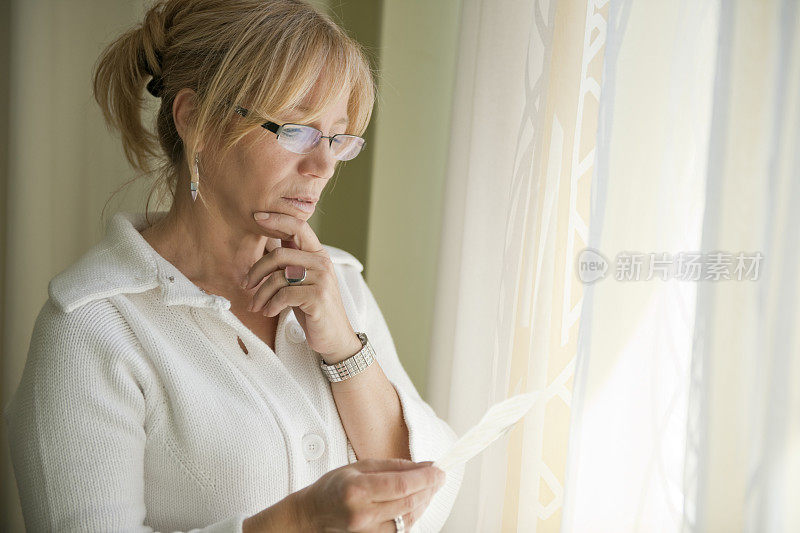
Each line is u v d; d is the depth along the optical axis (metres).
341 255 1.25
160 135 1.05
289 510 0.84
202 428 0.94
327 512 0.82
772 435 1.14
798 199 1.11
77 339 0.92
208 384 0.96
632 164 1.16
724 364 1.14
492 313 1.41
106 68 1.09
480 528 1.35
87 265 0.99
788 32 1.09
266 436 0.95
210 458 0.94
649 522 1.20
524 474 1.28
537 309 1.26
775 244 1.12
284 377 1.01
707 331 1.14
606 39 1.16
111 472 0.89
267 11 0.95
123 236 1.01
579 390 1.18
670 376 1.18
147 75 1.08
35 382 0.92
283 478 0.96
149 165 1.21
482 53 1.41
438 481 0.83
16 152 1.40
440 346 1.60
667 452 1.19
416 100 1.73
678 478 1.19
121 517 0.88
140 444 0.93
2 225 1.43
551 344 1.27
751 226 1.12
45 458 0.89
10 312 1.43
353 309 1.16
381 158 1.72
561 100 1.24
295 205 0.99
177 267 1.04
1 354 1.44
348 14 1.68
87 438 0.89
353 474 0.82
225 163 0.97
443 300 1.59
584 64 1.21
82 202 1.46
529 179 1.27
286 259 0.97
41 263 1.44
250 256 1.06
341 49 0.97
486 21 1.40
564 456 1.29
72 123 1.44
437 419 1.19
